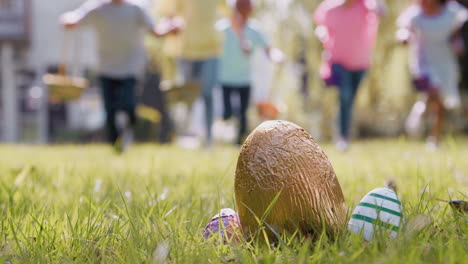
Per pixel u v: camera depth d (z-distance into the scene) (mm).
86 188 1974
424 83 4617
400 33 4695
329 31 4406
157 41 7422
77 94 3980
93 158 3834
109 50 4125
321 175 1438
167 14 4555
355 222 1425
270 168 1425
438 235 1434
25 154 4441
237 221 1503
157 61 7609
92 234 1506
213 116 4695
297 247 1374
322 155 1456
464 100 9281
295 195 1418
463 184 2039
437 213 1603
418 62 4652
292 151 1431
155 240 1439
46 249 1451
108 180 2176
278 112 4906
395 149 4703
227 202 1751
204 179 2359
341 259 1308
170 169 2830
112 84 4238
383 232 1393
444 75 4602
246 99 4984
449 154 3447
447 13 4523
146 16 4172
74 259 1425
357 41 4324
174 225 1561
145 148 5344
